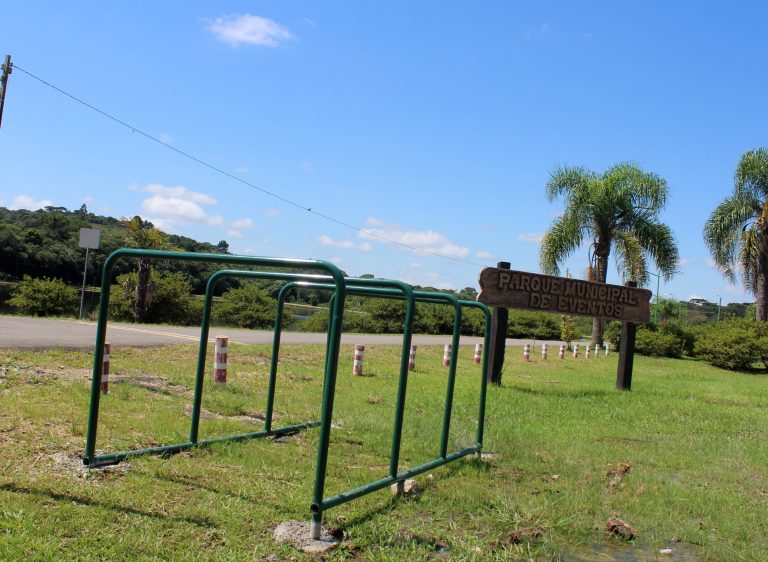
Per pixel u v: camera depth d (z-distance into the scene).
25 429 5.65
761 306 33.00
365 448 6.53
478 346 20.12
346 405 9.02
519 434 7.84
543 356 24.59
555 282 14.13
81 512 3.94
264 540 3.89
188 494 4.52
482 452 6.78
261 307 39.69
